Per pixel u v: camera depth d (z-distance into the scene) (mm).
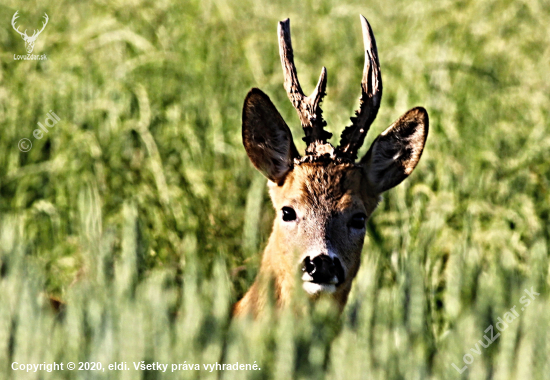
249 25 17750
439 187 13305
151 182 12922
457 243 11711
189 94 14938
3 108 14320
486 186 13383
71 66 15242
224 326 8562
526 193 13500
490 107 15320
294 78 10523
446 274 11305
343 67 17031
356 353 7957
